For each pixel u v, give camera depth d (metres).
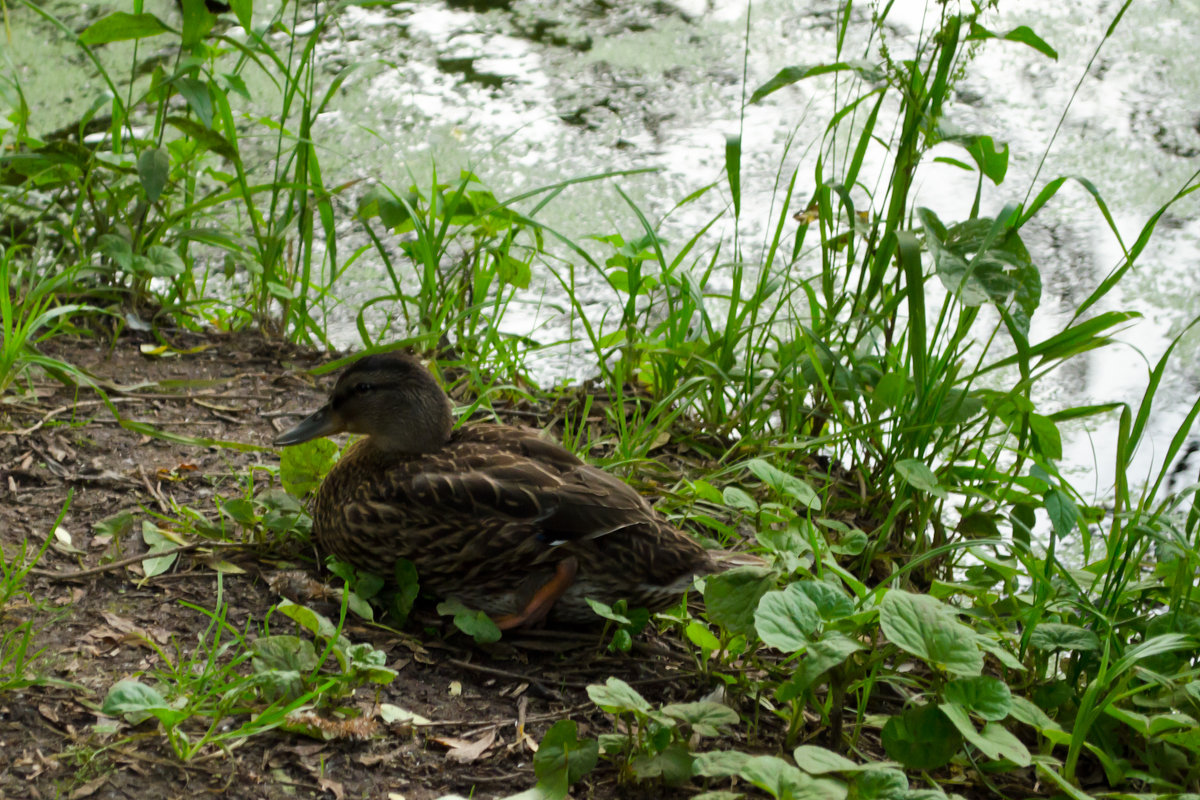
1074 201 6.52
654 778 2.68
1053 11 8.41
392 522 3.23
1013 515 4.00
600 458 4.23
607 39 7.78
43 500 3.58
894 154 6.77
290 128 6.63
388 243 6.07
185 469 3.88
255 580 3.32
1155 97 7.45
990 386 5.31
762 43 7.74
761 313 5.71
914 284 3.81
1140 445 5.01
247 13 4.70
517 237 6.06
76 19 7.30
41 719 2.67
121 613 3.11
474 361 4.68
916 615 2.67
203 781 2.56
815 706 2.89
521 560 3.20
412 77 7.19
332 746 2.72
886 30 7.74
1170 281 6.01
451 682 3.04
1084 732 2.78
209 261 5.75
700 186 6.43
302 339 5.14
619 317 5.68
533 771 2.74
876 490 4.18
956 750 2.69
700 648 3.29
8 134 5.95
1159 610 3.81
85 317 4.77
